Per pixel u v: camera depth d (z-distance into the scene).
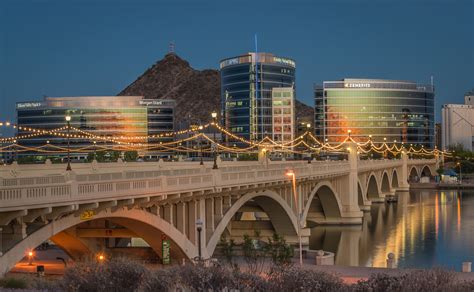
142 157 196.38
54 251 75.75
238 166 92.25
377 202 197.38
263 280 30.31
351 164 143.50
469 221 142.12
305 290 29.56
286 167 96.50
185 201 60.56
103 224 55.22
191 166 91.62
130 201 47.72
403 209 174.00
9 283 35.06
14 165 65.69
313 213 140.88
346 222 139.12
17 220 38.41
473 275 57.31
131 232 54.41
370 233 126.00
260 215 121.56
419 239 116.19
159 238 56.06
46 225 40.53
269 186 82.50
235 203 73.62
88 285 29.70
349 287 30.33
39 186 37.94
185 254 59.22
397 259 94.75
